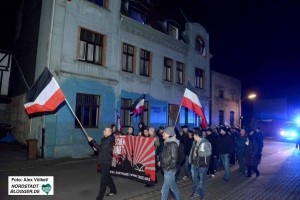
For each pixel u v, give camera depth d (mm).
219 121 25297
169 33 19562
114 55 14523
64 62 12188
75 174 8758
